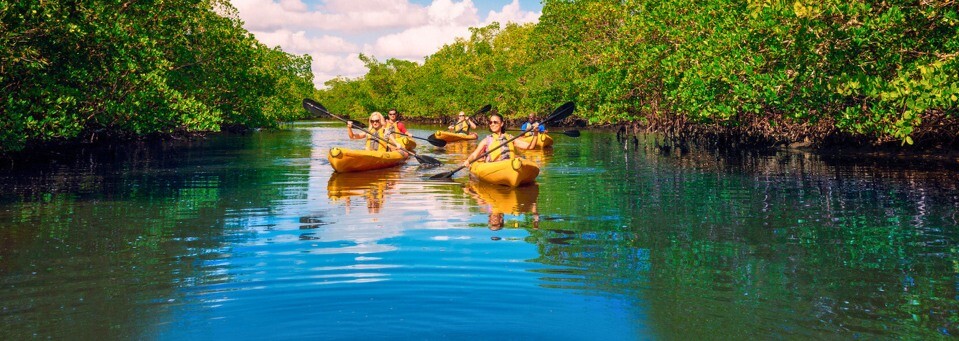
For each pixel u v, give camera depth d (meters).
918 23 10.80
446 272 4.56
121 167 13.55
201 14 23.84
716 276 4.48
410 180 10.91
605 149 19.16
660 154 16.80
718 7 16.45
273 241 5.70
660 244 5.53
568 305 3.83
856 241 5.62
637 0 23.20
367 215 7.15
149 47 18.36
